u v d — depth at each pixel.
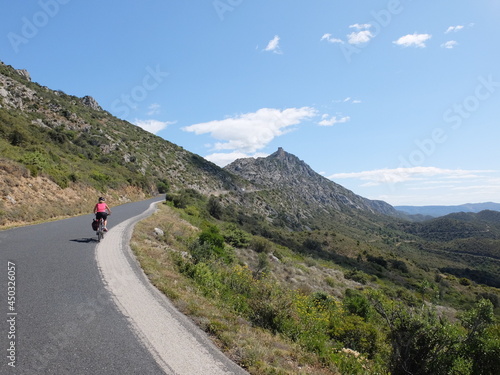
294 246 61.91
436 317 6.64
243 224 63.44
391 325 6.79
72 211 20.53
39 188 20.52
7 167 19.17
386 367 6.80
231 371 3.65
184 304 5.62
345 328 9.85
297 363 4.70
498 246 154.12
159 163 95.75
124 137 94.50
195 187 101.12
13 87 70.31
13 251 8.01
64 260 7.48
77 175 30.02
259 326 6.48
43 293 5.18
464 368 6.24
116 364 3.37
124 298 5.41
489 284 91.25
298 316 7.45
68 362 3.28
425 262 116.00
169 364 3.55
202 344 4.20
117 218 18.55
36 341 3.63
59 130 63.78
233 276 9.91
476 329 6.45
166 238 14.12
